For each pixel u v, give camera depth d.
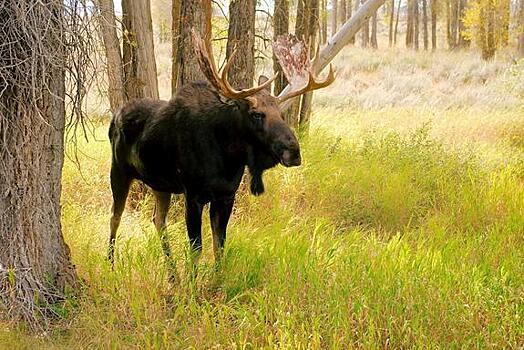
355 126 18.25
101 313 6.38
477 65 37.38
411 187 11.73
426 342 5.82
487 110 23.17
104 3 8.95
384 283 6.65
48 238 6.64
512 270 7.52
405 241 8.70
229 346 5.89
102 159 11.37
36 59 5.89
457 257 8.07
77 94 6.27
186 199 7.45
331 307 6.26
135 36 10.52
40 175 6.42
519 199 11.04
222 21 13.98
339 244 8.30
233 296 7.03
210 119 7.09
